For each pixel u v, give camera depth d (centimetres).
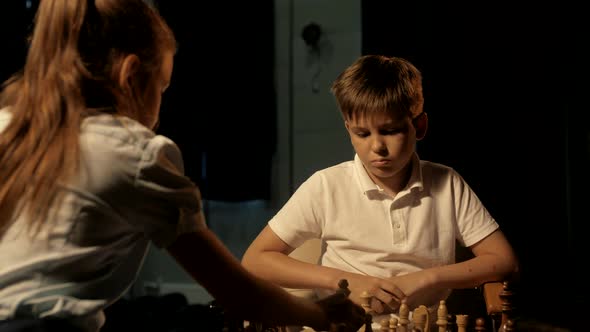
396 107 173
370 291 170
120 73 119
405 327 152
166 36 127
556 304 288
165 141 116
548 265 332
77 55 118
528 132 332
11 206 112
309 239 201
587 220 329
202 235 116
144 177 112
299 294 178
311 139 428
